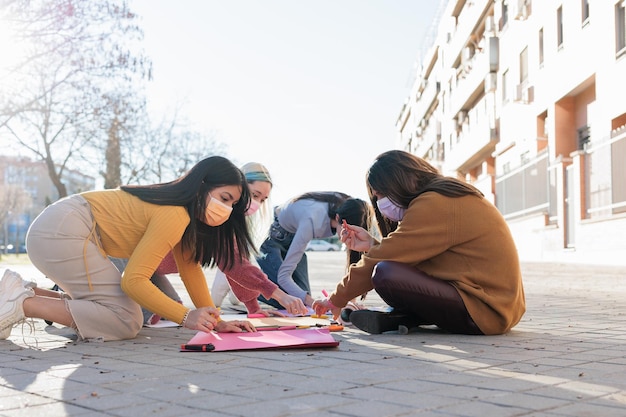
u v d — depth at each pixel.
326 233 5.38
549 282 9.97
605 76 15.36
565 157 18.14
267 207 5.21
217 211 3.85
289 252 5.34
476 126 28.12
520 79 22.41
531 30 20.88
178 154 31.45
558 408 2.11
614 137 13.71
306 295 5.29
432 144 41.66
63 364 2.97
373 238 4.39
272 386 2.45
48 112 18.00
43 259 3.83
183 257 4.21
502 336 3.92
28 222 83.75
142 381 2.56
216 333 3.84
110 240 3.90
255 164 5.04
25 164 27.56
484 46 26.70
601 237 14.36
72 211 3.84
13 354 3.32
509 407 2.12
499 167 25.77
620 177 13.50
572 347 3.44
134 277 3.63
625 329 4.29
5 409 2.14
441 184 3.94
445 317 3.90
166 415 2.05
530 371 2.75
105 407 2.15
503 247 3.93
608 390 2.37
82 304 3.78
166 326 4.65
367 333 4.15
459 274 3.91
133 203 3.85
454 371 2.75
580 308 5.93
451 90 35.16
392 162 4.04
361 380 2.56
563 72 17.89
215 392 2.35
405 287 3.82
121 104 19.19
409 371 2.75
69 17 14.73
